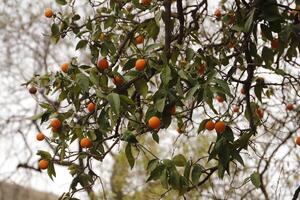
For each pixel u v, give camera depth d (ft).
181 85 17.39
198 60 18.21
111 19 19.17
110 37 19.26
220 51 19.48
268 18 18.74
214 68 18.16
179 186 17.84
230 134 17.83
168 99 17.61
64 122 18.35
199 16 20.44
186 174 18.01
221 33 21.36
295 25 18.83
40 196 37.09
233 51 20.93
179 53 18.58
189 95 17.22
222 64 19.51
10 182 34.78
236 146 17.90
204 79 17.70
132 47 19.58
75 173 18.72
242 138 17.94
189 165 18.02
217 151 17.87
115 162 32.22
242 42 19.49
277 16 18.75
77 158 18.39
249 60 19.43
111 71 18.22
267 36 19.04
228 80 19.42
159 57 17.95
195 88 17.24
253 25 18.94
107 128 18.08
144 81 18.11
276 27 18.94
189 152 25.57
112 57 18.69
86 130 18.34
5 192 36.65
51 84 18.33
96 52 18.80
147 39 19.11
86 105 18.54
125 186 31.42
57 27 19.25
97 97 17.98
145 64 17.87
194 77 17.76
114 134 18.44
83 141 18.22
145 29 19.25
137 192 28.94
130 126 18.66
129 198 29.84
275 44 19.85
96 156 18.34
